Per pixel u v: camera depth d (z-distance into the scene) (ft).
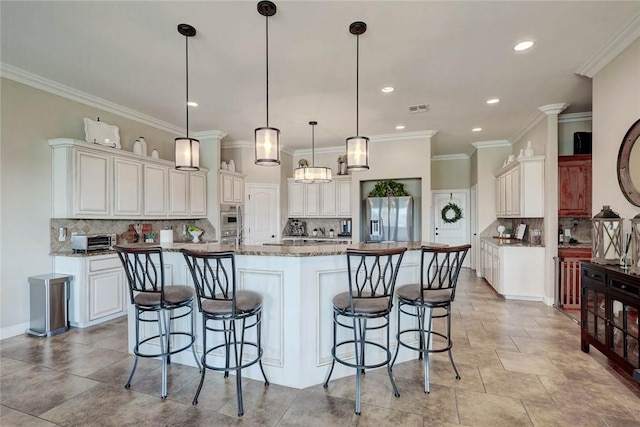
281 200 23.12
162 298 7.84
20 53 9.82
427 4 7.58
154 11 7.80
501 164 21.25
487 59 10.24
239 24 8.34
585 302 9.69
